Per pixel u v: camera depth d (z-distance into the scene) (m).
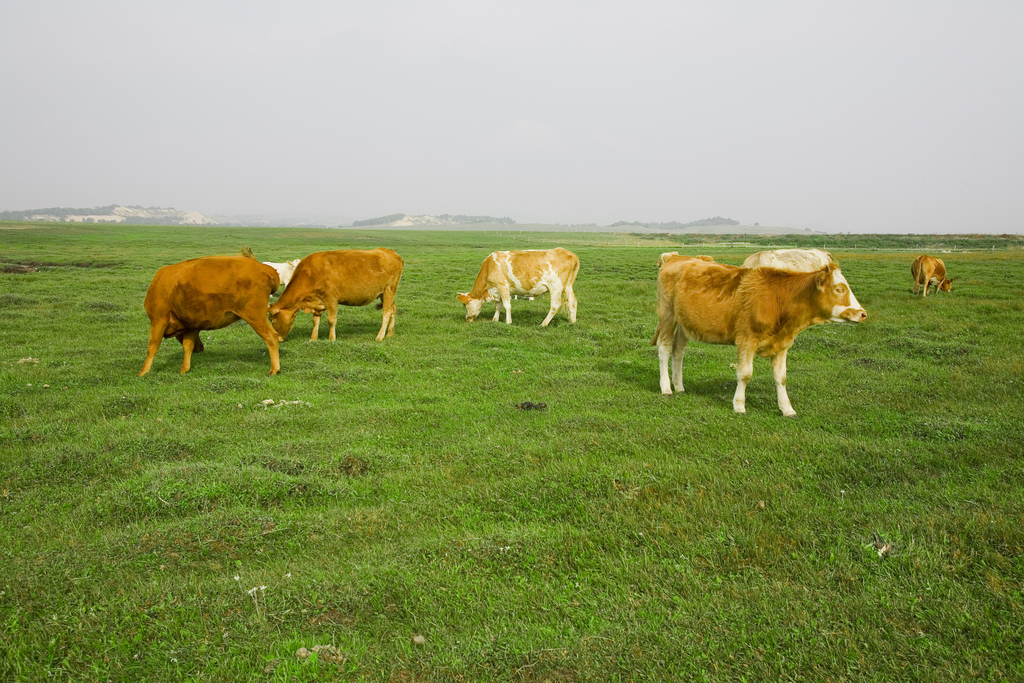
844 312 8.25
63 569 4.73
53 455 6.93
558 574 4.71
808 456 6.85
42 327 15.59
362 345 13.16
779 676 3.54
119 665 3.65
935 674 3.47
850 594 4.28
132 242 59.62
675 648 3.75
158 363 11.81
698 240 104.50
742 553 4.87
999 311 17.89
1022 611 3.95
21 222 111.50
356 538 5.39
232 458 6.97
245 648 3.82
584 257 46.78
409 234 123.56
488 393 10.10
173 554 5.02
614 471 6.43
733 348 13.83
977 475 6.29
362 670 3.62
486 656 3.70
